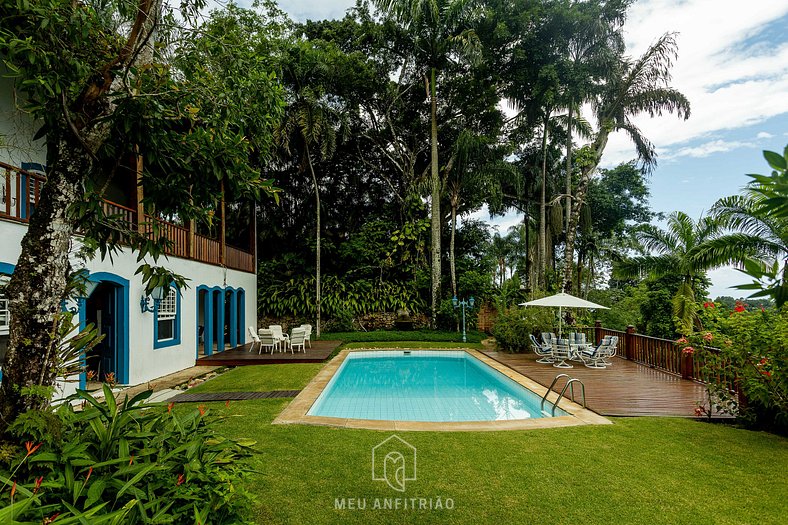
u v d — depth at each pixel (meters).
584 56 17.28
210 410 3.34
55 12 2.57
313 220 20.88
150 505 2.08
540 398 7.65
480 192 19.03
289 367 10.94
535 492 3.88
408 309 20.03
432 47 18.33
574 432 5.57
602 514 3.51
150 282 3.03
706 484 4.04
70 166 2.63
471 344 16.55
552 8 16.81
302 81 17.11
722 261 9.85
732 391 6.13
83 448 2.30
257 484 3.96
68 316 2.73
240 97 3.78
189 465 2.36
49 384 2.59
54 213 2.59
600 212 27.30
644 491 3.90
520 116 20.36
